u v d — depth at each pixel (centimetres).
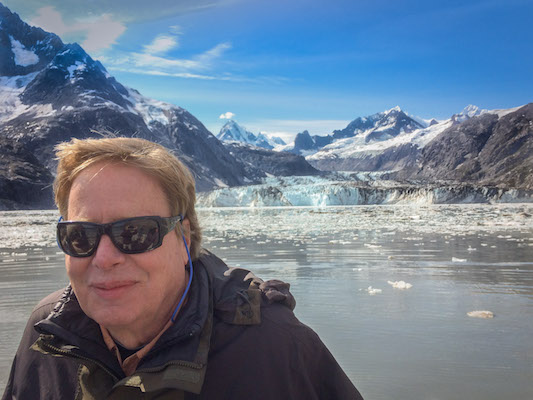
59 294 106
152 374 79
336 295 495
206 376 82
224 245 1138
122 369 88
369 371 268
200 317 83
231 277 100
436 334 343
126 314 81
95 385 87
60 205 93
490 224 1989
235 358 83
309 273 659
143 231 81
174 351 80
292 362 85
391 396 232
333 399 89
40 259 892
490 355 293
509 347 308
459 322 379
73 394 91
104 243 80
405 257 843
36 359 98
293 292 516
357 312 417
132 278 80
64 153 88
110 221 82
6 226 2467
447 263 755
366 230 1692
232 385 81
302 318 399
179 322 83
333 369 91
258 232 1662
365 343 323
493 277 611
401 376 259
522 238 1251
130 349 89
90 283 81
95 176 84
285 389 82
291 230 1766
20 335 351
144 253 81
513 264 736
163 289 85
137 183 85
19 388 97
